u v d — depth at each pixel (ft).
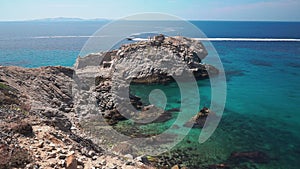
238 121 97.71
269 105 118.11
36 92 93.30
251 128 91.15
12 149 34.40
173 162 64.34
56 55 247.29
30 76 108.99
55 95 102.58
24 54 254.27
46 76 116.98
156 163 62.85
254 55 256.73
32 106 67.82
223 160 67.56
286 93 137.39
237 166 65.16
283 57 247.09
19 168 31.37
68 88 114.32
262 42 369.09
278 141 81.20
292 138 83.66
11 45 328.90
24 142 38.75
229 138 81.35
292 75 178.40
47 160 35.29
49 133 46.37
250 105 117.50
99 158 45.68
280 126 93.91
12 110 54.85
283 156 71.51
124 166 45.47
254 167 65.16
